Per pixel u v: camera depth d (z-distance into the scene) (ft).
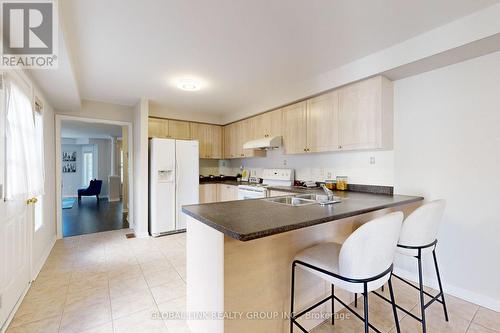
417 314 6.18
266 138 12.27
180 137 15.37
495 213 6.45
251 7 5.49
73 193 30.30
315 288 5.65
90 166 31.12
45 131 9.98
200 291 5.06
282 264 5.05
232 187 14.66
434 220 5.54
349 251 3.94
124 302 6.66
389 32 6.59
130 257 9.85
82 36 6.59
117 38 6.73
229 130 16.47
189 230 5.64
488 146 6.55
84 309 6.32
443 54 6.46
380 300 6.81
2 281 5.47
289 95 10.99
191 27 6.25
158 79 9.89
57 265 9.00
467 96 6.88
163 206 12.98
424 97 7.75
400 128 8.35
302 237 5.41
